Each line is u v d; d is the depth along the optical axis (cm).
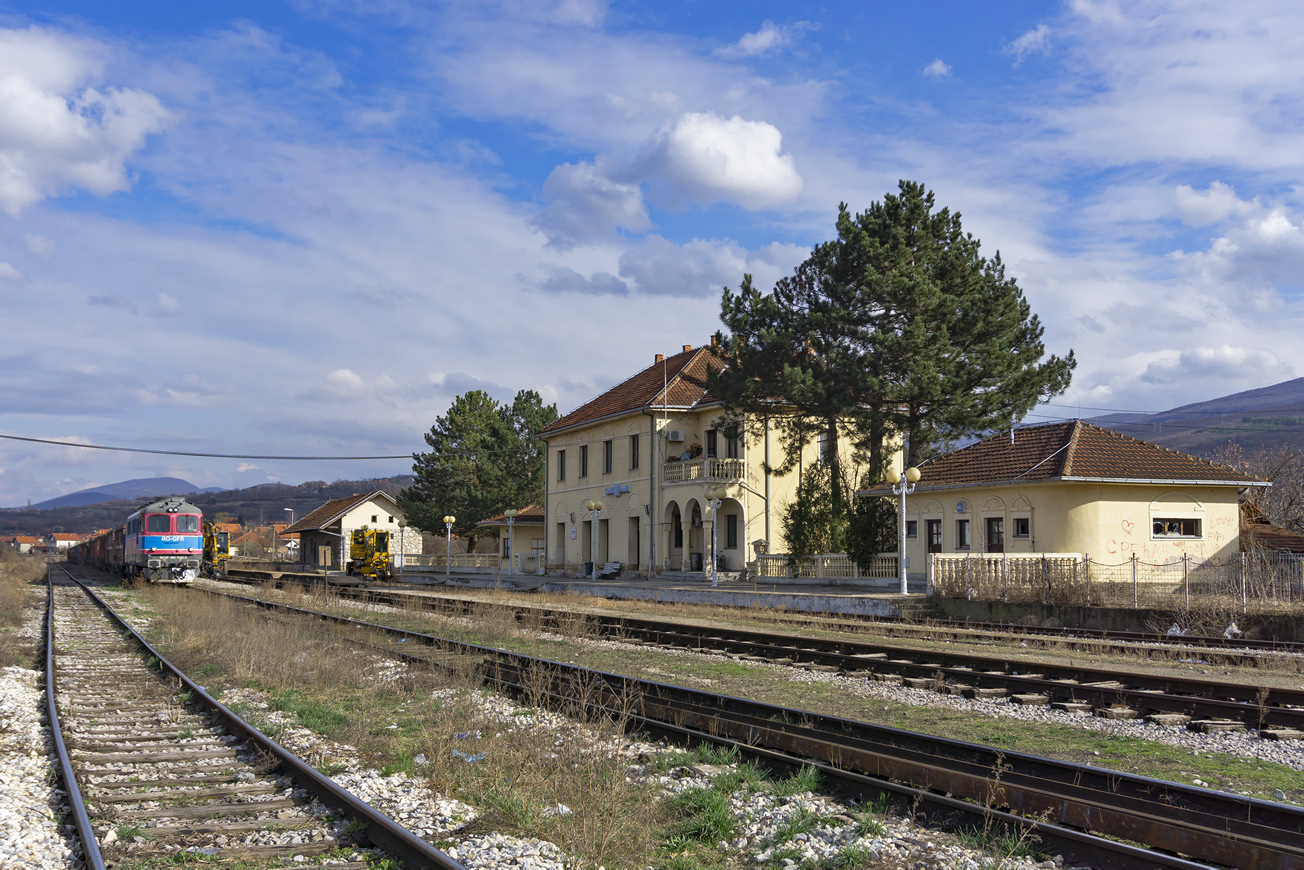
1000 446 3416
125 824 715
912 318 3494
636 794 765
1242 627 2056
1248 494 3866
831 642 1822
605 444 4950
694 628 2116
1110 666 1599
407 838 633
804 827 704
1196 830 624
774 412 3941
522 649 1906
